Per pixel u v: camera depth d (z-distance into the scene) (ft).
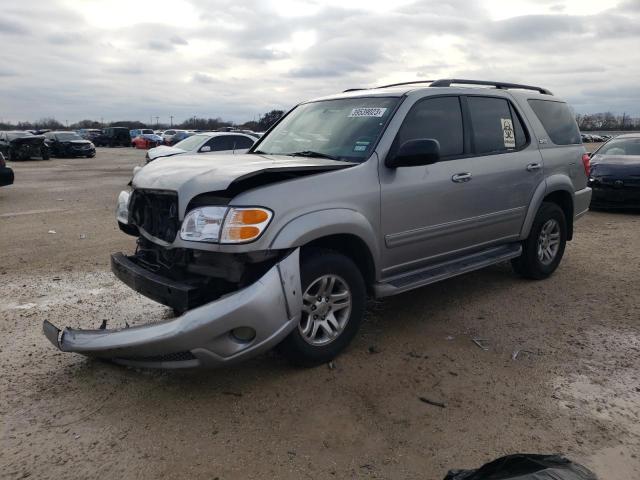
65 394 11.75
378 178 13.52
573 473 7.35
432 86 15.80
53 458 9.56
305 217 11.82
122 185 54.80
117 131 175.01
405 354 13.73
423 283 14.71
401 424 10.61
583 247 25.45
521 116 18.51
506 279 20.16
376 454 9.70
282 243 11.35
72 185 54.70
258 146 17.04
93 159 106.42
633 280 19.97
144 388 12.03
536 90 20.42
